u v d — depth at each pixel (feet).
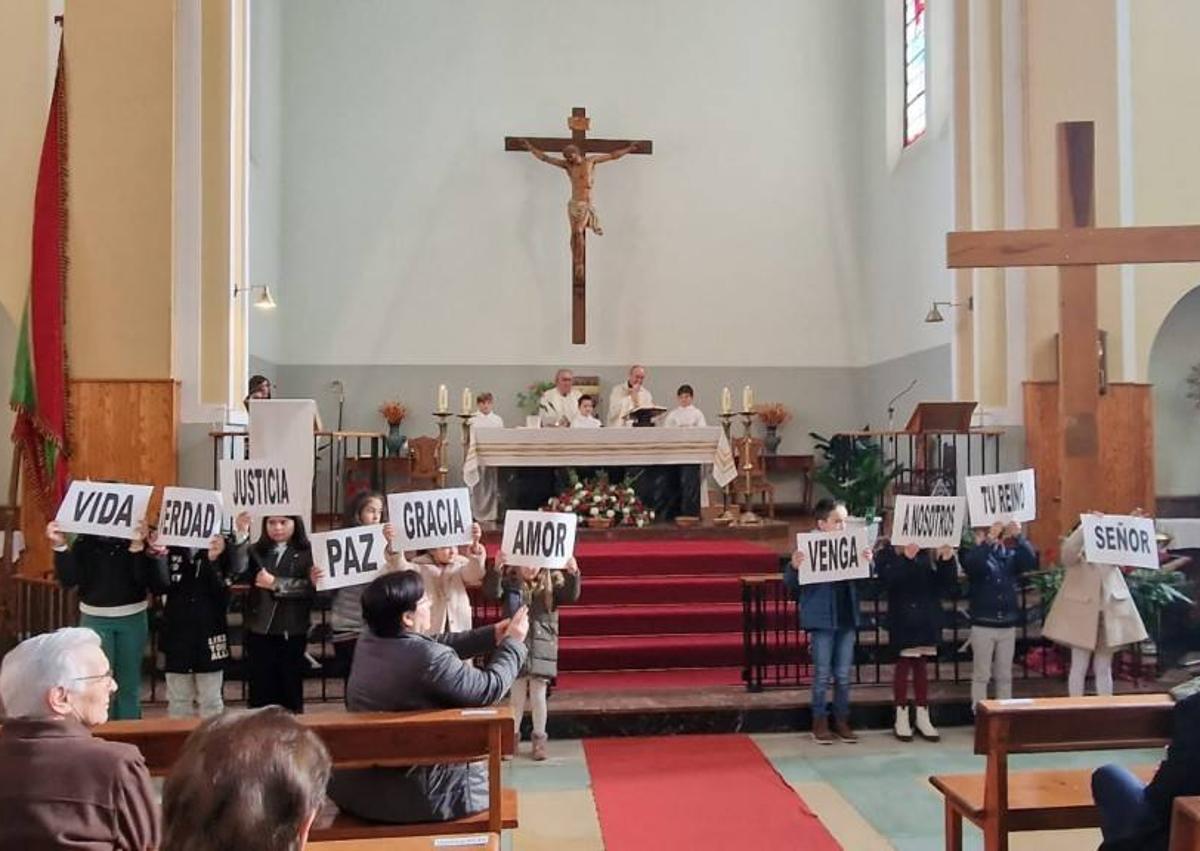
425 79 45.01
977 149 31.35
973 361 32.27
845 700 21.76
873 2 44.57
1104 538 19.54
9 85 28.94
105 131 27.86
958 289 33.06
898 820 16.92
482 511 35.53
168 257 27.81
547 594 20.18
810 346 46.11
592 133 45.42
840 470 40.06
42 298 26.94
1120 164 30.73
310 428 25.52
